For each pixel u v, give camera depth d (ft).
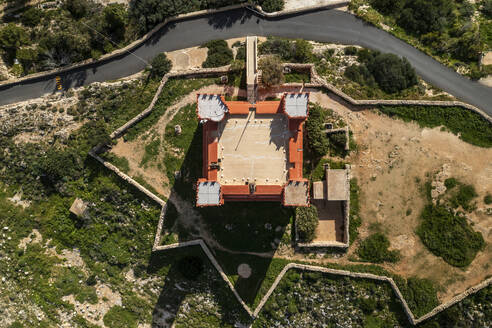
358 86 158.51
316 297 160.66
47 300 174.50
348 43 165.78
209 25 165.07
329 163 156.35
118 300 176.35
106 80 168.04
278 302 162.40
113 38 166.61
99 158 161.48
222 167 135.54
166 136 161.48
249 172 134.72
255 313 162.40
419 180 155.22
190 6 164.14
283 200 132.67
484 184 152.35
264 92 157.58
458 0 171.63
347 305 159.43
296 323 165.48
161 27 165.27
